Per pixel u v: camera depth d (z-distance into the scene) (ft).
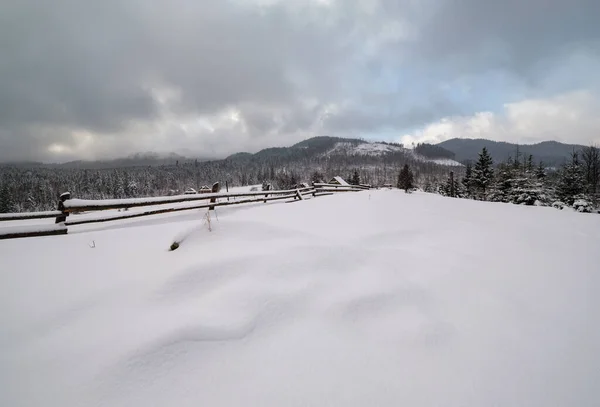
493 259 15.51
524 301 11.24
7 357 7.55
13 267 12.73
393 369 7.57
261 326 8.96
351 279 11.94
